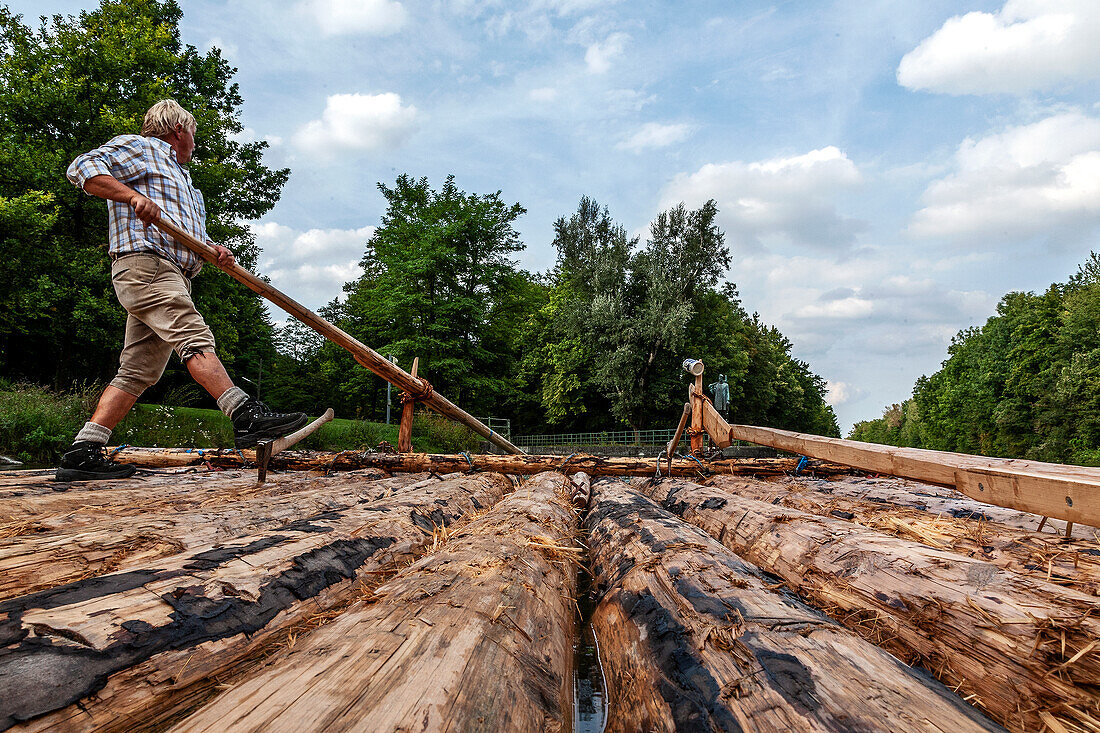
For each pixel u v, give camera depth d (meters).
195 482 3.86
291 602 1.53
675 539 2.38
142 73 15.62
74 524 2.11
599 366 33.22
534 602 1.68
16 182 14.19
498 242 28.34
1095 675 1.06
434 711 0.91
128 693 1.01
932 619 1.41
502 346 30.78
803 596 1.86
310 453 5.40
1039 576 1.53
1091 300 40.84
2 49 15.27
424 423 21.78
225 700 0.92
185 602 1.31
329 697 0.92
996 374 50.12
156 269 3.47
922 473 2.17
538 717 1.13
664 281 33.44
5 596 1.37
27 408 9.52
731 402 39.59
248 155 19.36
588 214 37.28
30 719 0.86
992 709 1.17
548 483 4.77
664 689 1.26
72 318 14.85
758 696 1.09
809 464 5.18
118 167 3.42
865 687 1.08
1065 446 39.00
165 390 24.06
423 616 1.32
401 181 28.28
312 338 46.22
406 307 26.36
